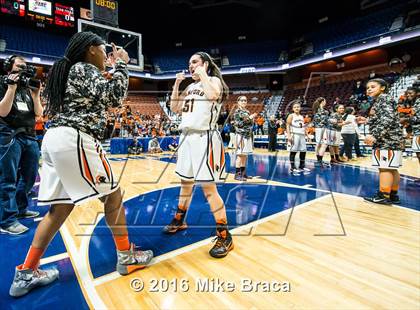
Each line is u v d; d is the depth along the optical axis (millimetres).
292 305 1313
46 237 1464
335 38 18438
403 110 5562
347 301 1338
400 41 13641
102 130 1505
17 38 17500
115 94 1440
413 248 1938
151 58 24266
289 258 1804
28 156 2559
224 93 2096
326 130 6426
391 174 3096
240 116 4617
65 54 1462
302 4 17984
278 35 22000
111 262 1775
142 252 1742
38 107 2516
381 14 16438
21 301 1369
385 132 2934
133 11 19734
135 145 8836
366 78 15609
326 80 18031
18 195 2639
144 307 1314
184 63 23203
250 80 21422
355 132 7371
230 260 1785
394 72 14938
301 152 5555
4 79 2246
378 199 3133
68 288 1479
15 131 2359
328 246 1987
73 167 1355
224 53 23281
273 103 17500
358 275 1580
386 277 1555
